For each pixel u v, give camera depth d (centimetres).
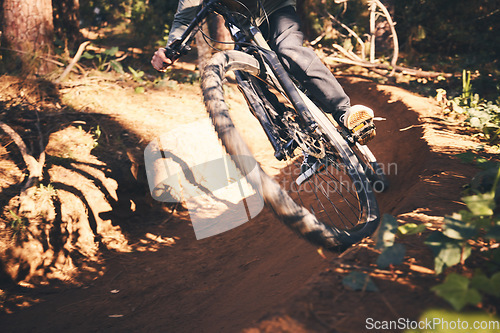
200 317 297
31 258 399
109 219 482
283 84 262
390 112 586
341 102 290
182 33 289
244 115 711
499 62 1120
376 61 991
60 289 386
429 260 186
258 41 275
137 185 519
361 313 152
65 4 1108
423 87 779
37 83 681
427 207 247
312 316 152
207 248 431
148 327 307
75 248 436
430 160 334
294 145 266
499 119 424
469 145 373
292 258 314
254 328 147
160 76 884
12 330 327
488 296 161
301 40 288
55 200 450
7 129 500
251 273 337
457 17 1322
